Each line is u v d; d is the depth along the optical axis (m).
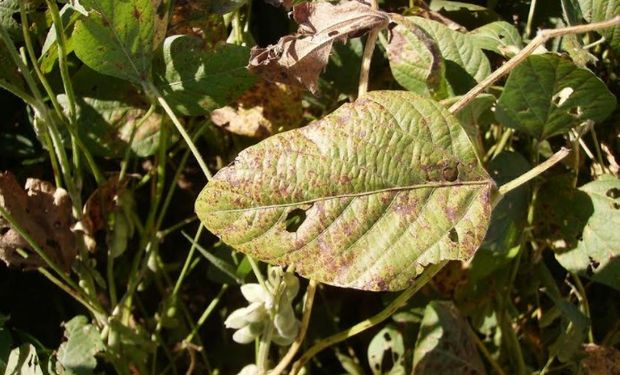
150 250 0.27
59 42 0.23
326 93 0.29
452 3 0.29
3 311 0.29
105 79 0.26
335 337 0.24
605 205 0.25
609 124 0.28
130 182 0.29
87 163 0.28
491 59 0.28
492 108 0.26
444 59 0.25
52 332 0.29
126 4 0.22
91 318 0.29
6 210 0.24
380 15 0.22
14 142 0.30
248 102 0.27
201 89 0.25
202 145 0.31
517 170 0.25
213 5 0.26
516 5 0.30
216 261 0.25
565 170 0.28
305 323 0.23
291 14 0.25
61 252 0.25
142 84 0.24
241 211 0.18
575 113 0.26
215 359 0.31
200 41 0.24
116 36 0.23
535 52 0.24
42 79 0.24
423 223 0.18
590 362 0.27
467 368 0.26
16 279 0.30
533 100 0.24
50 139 0.26
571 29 0.19
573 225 0.26
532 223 0.26
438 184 0.19
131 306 0.28
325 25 0.22
